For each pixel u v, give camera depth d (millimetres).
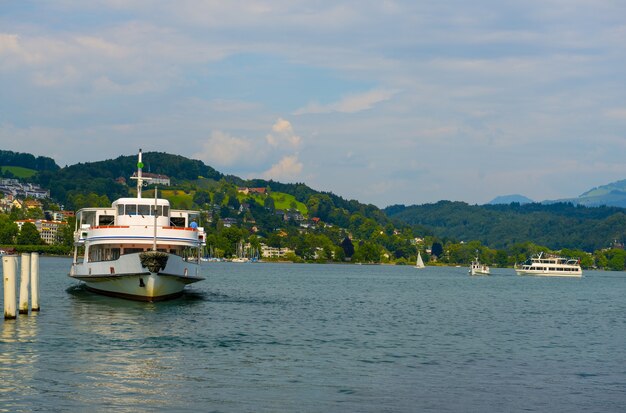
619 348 67688
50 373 49000
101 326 70062
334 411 42094
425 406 43688
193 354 57094
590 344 70312
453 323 86812
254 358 56312
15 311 73125
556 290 191375
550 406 44406
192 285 145625
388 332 75125
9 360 52781
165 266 84312
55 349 57469
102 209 95938
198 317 79812
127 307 85375
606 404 45094
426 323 85750
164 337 64812
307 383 48375
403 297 139125
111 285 91938
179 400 43375
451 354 61406
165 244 89750
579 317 101375
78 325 70375
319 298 125188
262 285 166000
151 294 86250
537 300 141500
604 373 54500
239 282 177375
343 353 60031
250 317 83438
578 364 58219
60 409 41000
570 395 47188
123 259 85750
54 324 70688
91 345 59625
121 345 60031
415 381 49969
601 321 95688
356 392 46406
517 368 55750
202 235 96562
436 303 123750
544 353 63500
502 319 94625
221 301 103812
